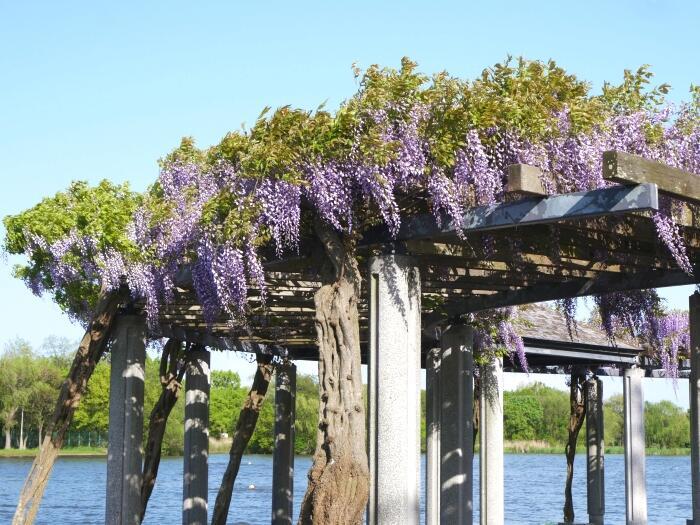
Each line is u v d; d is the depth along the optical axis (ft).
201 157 28.14
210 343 43.80
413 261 25.16
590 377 60.44
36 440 216.33
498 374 43.45
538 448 229.25
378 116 23.53
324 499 22.84
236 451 47.06
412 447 24.44
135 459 36.22
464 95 23.27
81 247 33.22
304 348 50.34
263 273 27.86
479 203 23.35
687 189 21.29
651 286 30.50
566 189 23.30
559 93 23.72
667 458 228.84
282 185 24.43
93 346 34.60
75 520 81.56
